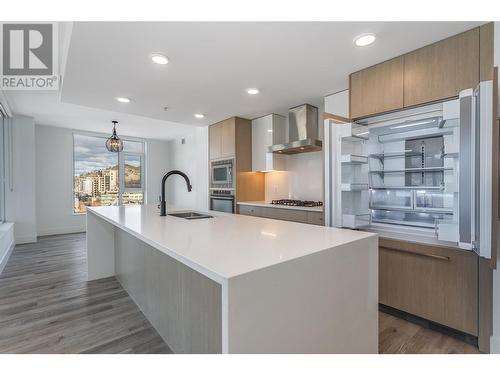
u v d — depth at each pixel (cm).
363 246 141
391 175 255
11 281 308
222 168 457
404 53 217
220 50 213
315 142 342
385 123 236
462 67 187
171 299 184
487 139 152
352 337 134
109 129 612
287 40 199
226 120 446
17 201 486
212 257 104
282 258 103
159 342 190
